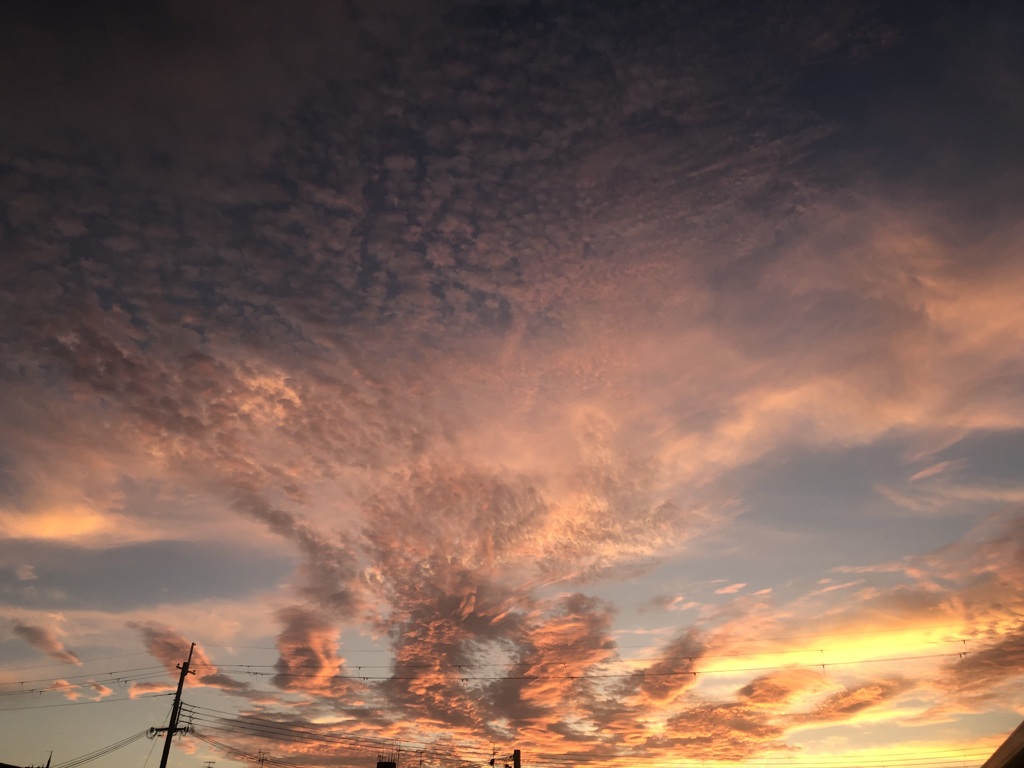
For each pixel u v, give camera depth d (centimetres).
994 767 1111
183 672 5056
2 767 4709
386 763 5747
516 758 5491
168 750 4784
